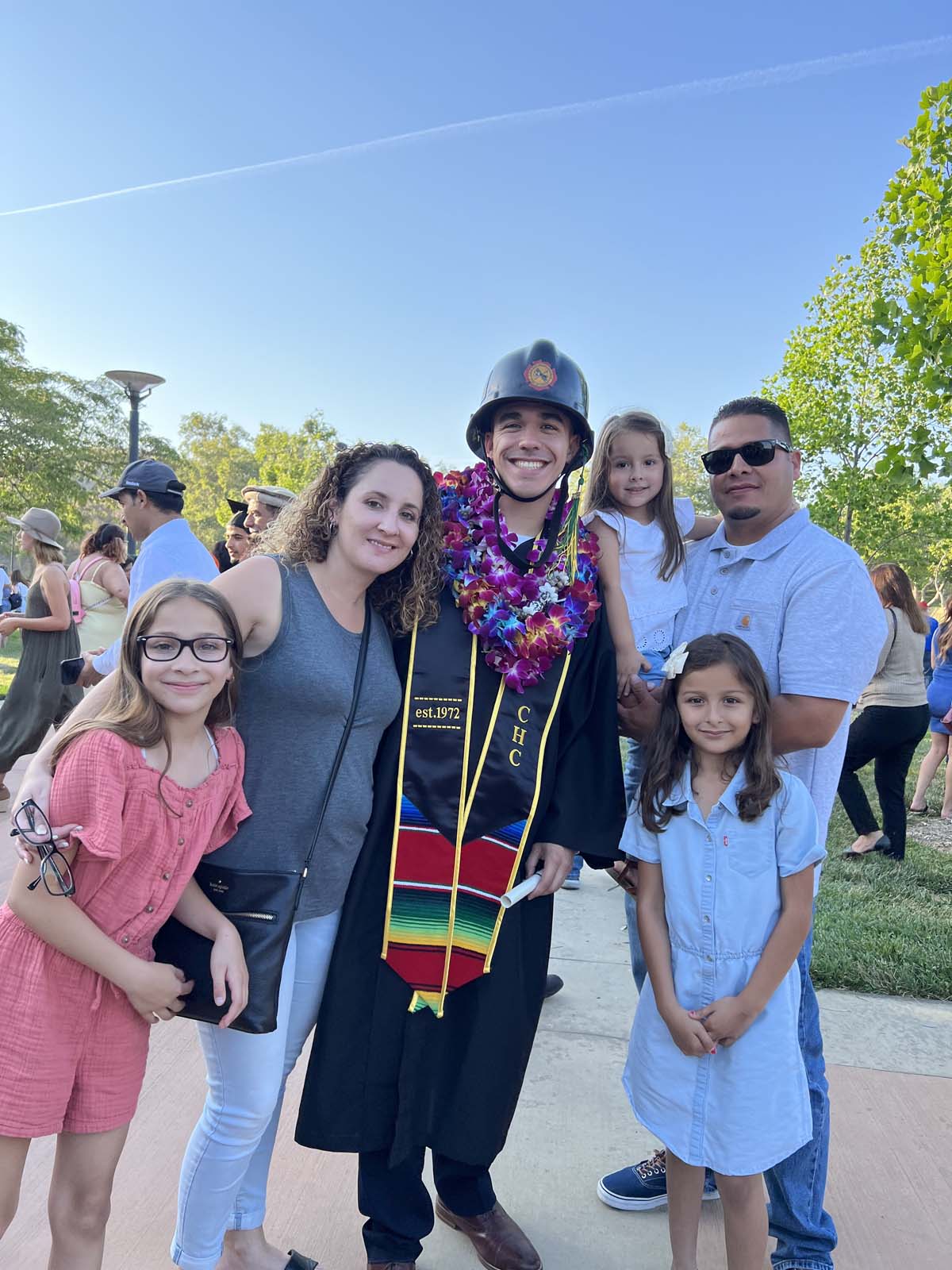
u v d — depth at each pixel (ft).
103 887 5.60
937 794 27.04
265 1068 6.16
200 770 5.85
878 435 53.16
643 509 8.92
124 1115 5.82
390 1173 6.98
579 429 7.53
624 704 8.05
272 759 6.24
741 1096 6.38
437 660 7.11
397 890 6.83
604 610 7.86
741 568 7.58
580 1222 7.77
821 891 16.19
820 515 54.29
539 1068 10.14
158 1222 7.44
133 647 5.65
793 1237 6.97
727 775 6.68
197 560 12.22
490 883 6.94
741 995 6.37
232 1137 6.19
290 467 162.61
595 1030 11.05
